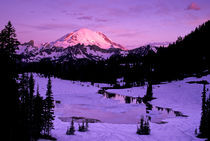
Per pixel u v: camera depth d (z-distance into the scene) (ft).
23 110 54.65
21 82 55.52
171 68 391.04
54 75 499.51
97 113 174.50
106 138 85.92
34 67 526.98
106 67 613.11
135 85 416.67
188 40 497.46
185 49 442.91
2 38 46.52
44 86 344.28
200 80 307.17
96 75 554.05
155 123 136.67
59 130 96.99
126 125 127.13
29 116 62.49
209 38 441.27
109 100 257.96
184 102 229.25
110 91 373.81
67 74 546.26
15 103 49.60
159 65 470.80
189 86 290.15
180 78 352.08
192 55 398.01
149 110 192.65
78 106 207.10
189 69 380.99
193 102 224.94
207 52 394.52
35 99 73.97
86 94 319.68
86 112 176.55
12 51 47.55
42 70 521.65
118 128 114.93
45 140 71.97
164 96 266.77
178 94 264.93
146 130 98.89
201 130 96.73
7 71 47.26
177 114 172.65
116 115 168.35
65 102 228.63
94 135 90.12
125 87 411.54
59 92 318.24
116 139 85.30
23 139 53.83
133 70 513.04
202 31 496.64
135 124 132.98
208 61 370.53
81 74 555.28
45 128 79.00
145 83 414.82
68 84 419.74
